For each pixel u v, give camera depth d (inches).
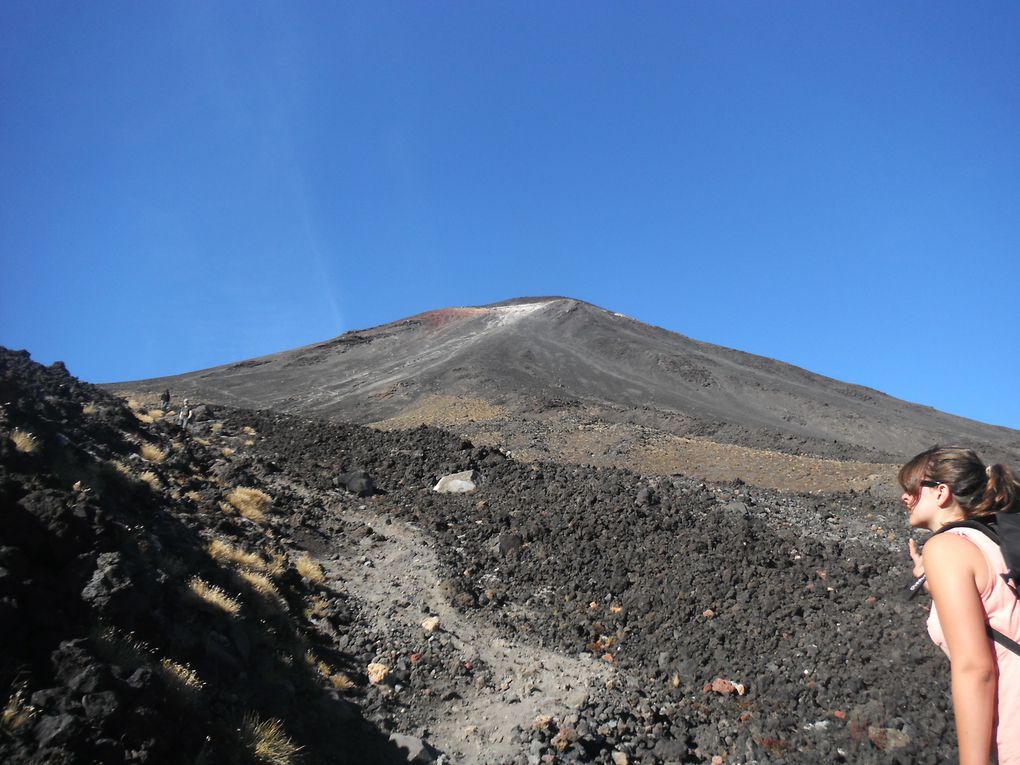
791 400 3801.7
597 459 1406.3
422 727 261.4
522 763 237.5
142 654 196.1
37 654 170.4
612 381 3855.8
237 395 3435.0
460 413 2559.1
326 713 243.8
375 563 406.6
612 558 418.0
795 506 589.9
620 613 361.7
